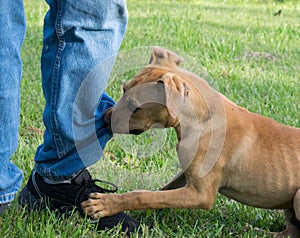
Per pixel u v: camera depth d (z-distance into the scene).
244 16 11.99
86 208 3.42
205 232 3.49
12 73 2.99
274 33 9.88
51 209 3.55
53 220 3.40
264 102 6.11
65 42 3.25
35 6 11.37
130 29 9.53
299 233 3.57
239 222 3.68
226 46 8.39
